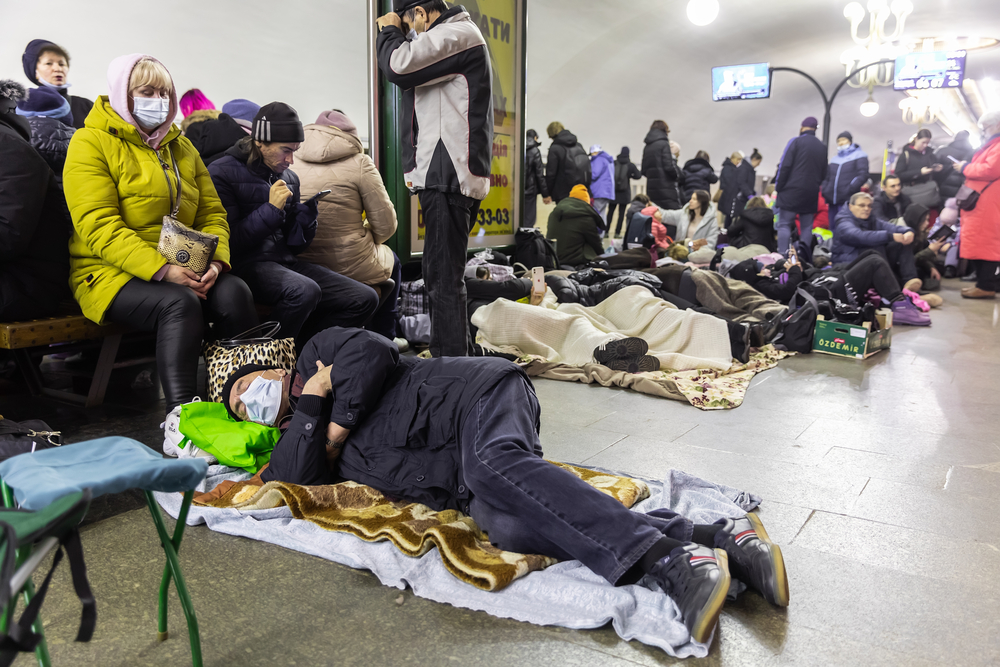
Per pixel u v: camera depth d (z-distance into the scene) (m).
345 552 2.25
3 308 3.46
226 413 3.08
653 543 2.00
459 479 2.34
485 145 4.14
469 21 4.03
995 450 3.49
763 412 4.12
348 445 2.58
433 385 2.39
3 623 1.06
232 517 2.47
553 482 2.07
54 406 3.92
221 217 3.85
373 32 5.49
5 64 6.31
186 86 7.88
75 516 1.16
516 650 1.82
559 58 14.49
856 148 11.88
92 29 6.88
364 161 4.67
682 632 1.83
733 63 19.64
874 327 5.96
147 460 1.49
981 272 9.35
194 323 3.41
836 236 8.90
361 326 4.48
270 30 8.45
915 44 21.30
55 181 3.64
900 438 3.66
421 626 1.92
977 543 2.47
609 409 4.14
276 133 3.96
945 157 12.77
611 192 13.65
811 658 1.80
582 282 6.50
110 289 3.43
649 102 18.88
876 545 2.44
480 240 6.98
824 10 18.06
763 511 2.72
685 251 8.66
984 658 1.82
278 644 1.83
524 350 5.20
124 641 1.83
